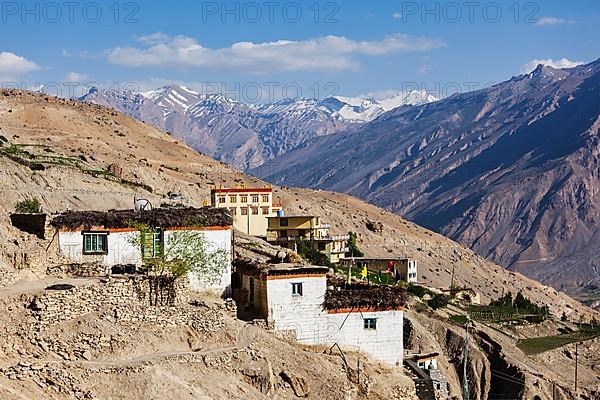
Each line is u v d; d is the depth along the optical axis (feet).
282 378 172.24
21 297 152.76
